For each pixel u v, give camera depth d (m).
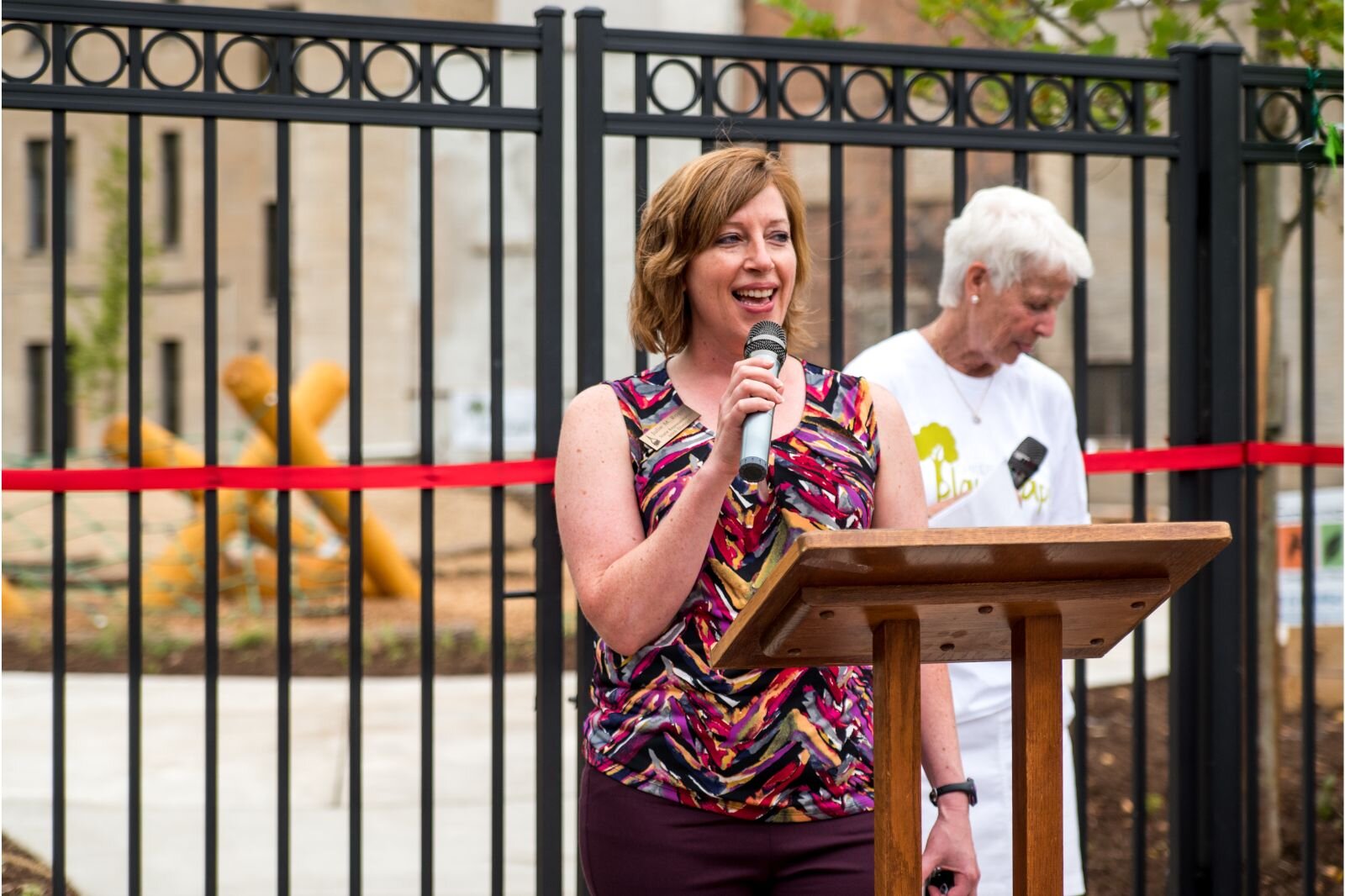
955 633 2.08
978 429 3.33
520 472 3.37
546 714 3.37
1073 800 3.42
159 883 4.68
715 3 10.45
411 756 6.39
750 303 2.44
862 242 10.05
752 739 2.29
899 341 3.37
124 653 8.60
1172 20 4.66
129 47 3.20
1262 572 4.93
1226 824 3.70
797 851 2.31
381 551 10.11
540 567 3.39
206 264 3.22
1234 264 3.74
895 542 1.73
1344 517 5.81
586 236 3.36
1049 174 9.65
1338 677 5.98
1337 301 8.06
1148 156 3.73
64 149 3.17
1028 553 1.80
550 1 10.30
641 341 2.58
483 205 12.32
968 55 3.60
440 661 8.51
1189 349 3.76
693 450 2.39
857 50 3.53
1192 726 3.76
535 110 3.38
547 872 3.35
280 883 3.28
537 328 3.38
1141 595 1.96
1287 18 4.37
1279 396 4.99
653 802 2.32
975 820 3.21
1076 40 4.92
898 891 1.98
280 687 3.29
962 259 3.24
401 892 4.68
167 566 9.88
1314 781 3.81
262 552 10.66
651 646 2.34
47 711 7.16
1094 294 10.01
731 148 2.50
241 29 3.23
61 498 3.20
